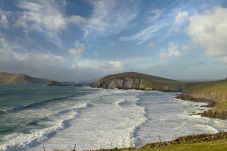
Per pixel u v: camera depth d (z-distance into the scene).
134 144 41.72
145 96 140.62
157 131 51.59
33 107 83.31
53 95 139.00
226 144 29.06
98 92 169.62
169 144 36.16
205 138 39.28
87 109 78.25
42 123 55.84
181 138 40.25
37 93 158.62
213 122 62.00
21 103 95.06
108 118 63.41
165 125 57.47
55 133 47.66
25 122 56.56
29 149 38.16
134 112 73.50
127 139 44.50
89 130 50.62
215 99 102.62
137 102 102.38
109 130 50.81
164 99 122.44
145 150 32.41
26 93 158.12
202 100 109.31
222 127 56.75
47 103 95.25
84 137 45.62
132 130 50.72
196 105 97.06
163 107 89.69
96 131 49.94
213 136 40.53
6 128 50.41
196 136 40.97
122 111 75.12
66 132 48.72
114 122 58.53
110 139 44.56
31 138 42.88
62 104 91.88
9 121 57.81
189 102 108.75
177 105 96.38
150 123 59.09
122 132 49.25
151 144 36.94
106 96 131.75
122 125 55.47
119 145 41.19
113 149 35.19
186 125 57.94
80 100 107.19
